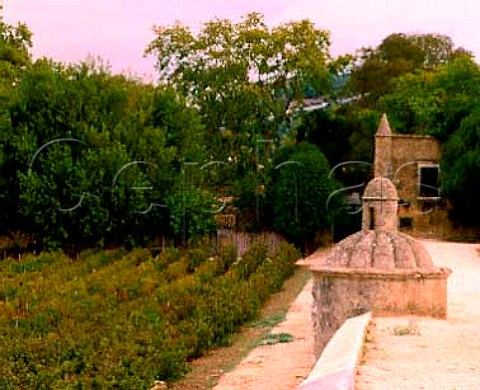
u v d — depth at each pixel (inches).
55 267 1386.6
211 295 1061.1
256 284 1208.2
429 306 709.9
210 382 752.3
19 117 1696.6
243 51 2267.5
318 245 1888.5
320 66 2266.2
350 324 645.9
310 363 762.8
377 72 3166.8
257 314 1096.8
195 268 1423.5
